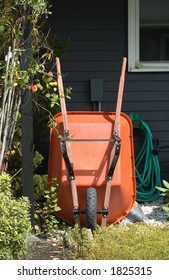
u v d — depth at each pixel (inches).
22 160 164.6
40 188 175.5
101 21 218.7
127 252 124.2
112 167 159.2
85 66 218.4
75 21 217.6
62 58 217.6
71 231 153.5
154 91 221.0
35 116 186.7
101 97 217.3
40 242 161.3
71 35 217.6
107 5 218.2
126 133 169.2
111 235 133.3
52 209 166.2
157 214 194.9
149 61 221.1
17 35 158.9
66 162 158.6
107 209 160.2
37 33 164.6
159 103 221.1
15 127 169.5
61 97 163.5
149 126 220.7
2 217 134.4
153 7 220.2
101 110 219.5
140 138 219.6
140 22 220.5
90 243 133.6
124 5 218.7
